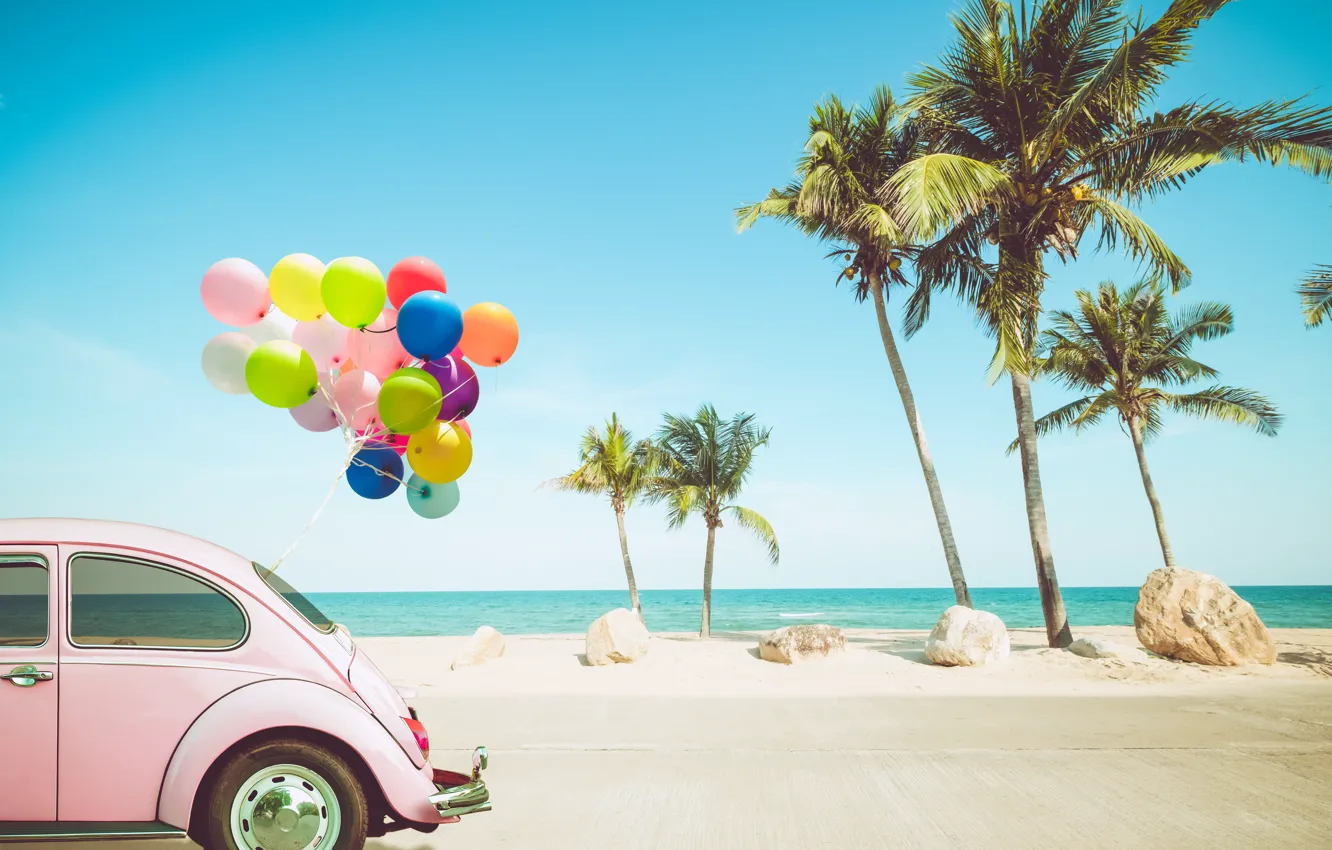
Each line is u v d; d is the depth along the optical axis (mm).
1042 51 15539
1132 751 6906
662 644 17094
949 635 13258
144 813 3666
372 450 7742
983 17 15516
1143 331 24500
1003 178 14836
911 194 14117
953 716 8852
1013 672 12438
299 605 4312
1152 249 15289
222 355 7133
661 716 9094
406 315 6809
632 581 24156
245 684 3852
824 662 13547
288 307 6918
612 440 24031
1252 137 13828
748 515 23031
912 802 5398
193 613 3953
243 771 3742
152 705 3754
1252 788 5668
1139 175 15094
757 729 8227
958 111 16547
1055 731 7871
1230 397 24391
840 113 18297
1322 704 9336
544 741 7688
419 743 4180
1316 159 13375
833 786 5855
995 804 5324
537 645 20297
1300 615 49875
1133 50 13961
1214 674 11938
